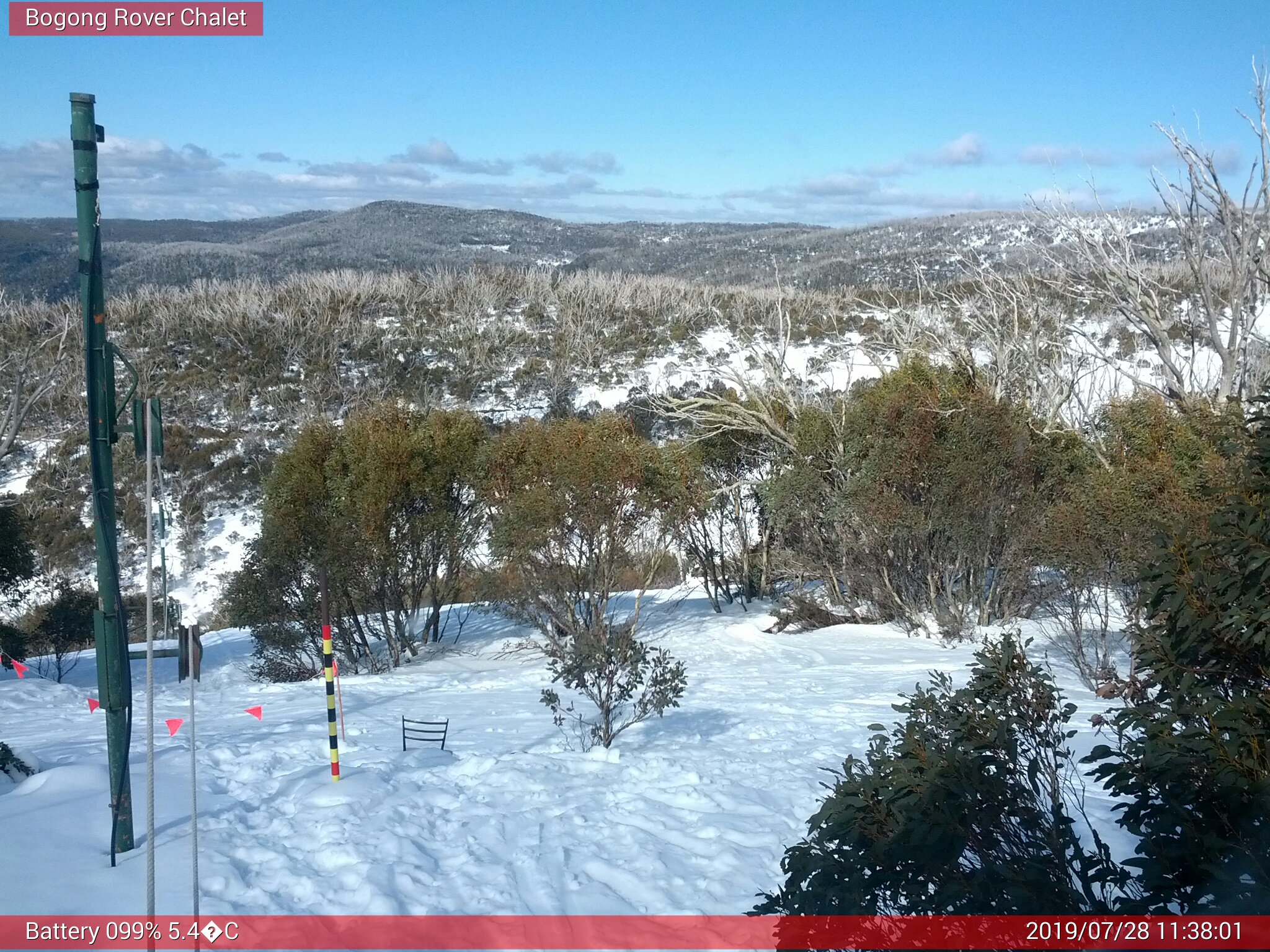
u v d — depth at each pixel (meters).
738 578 28.59
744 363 53.88
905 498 20.77
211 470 43.66
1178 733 3.76
